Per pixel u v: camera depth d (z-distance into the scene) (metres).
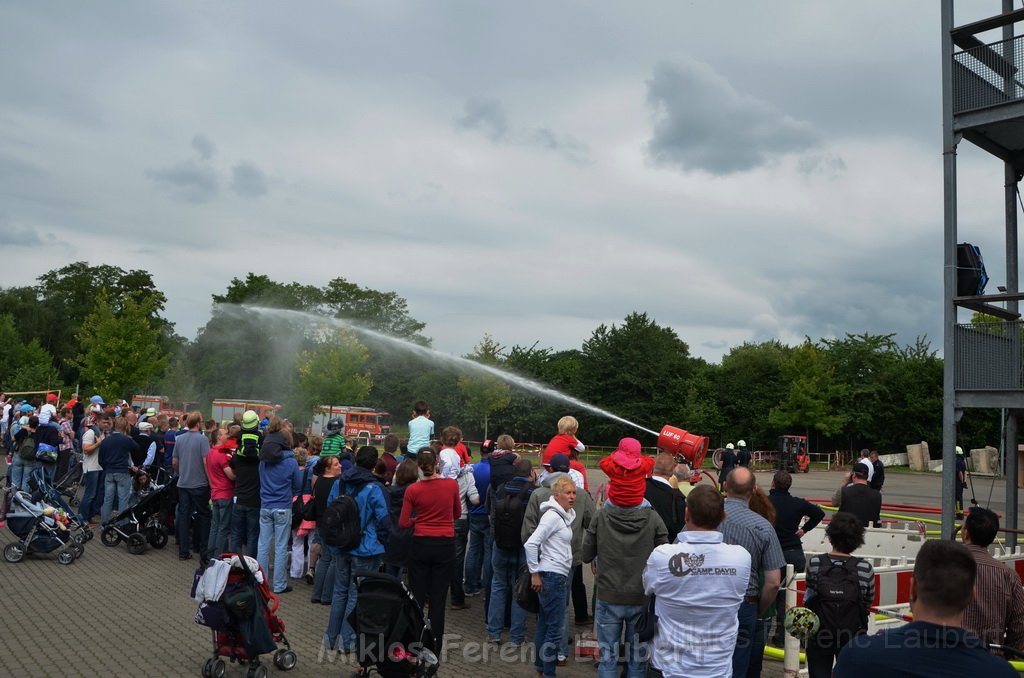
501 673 7.56
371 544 7.95
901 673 2.72
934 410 58.34
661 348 66.50
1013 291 14.17
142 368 48.25
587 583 12.13
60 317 86.31
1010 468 13.35
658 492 7.66
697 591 4.38
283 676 7.34
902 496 31.66
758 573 5.70
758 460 55.53
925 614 2.81
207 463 11.90
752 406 63.88
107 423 15.70
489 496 10.06
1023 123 12.18
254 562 7.19
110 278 90.06
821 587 5.68
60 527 12.13
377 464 9.52
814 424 58.78
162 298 89.94
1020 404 11.38
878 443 60.81
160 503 13.40
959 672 2.67
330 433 11.36
